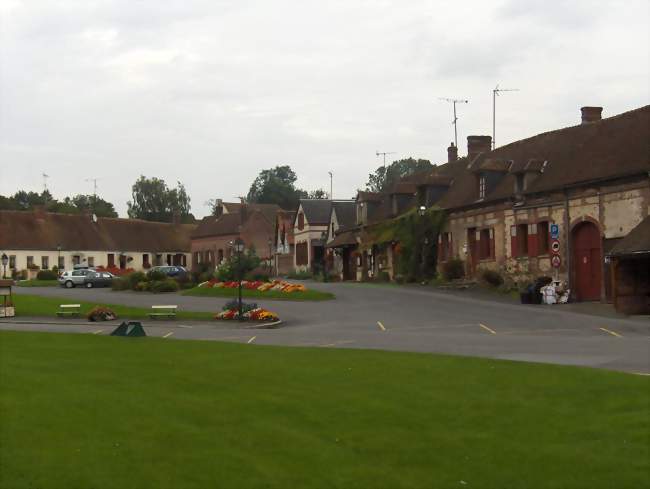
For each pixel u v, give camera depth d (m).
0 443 9.45
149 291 51.09
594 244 35.28
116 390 12.86
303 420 11.42
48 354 17.05
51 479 8.41
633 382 13.63
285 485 8.72
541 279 36.59
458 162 55.03
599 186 34.69
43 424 10.38
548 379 14.14
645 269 30.88
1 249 80.31
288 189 133.25
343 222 69.56
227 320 33.41
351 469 9.34
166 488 8.42
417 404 12.41
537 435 10.68
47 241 84.06
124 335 22.56
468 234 46.06
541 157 41.91
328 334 25.78
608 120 39.03
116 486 8.38
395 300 38.81
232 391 13.24
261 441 10.29
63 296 47.78
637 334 23.64
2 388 12.47
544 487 8.84
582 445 10.18
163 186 129.75
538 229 39.22
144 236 94.50
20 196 121.44
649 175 31.61
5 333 22.38
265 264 72.25
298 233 79.88
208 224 96.56
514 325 27.31
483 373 14.94
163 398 12.45
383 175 142.38
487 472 9.30
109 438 9.99
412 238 50.78
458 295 40.03
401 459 9.76
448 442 10.44
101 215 120.38
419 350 20.02
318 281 64.00
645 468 9.26
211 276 54.25
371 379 14.44
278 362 16.53
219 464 9.26
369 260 59.78
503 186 43.22
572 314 30.09
